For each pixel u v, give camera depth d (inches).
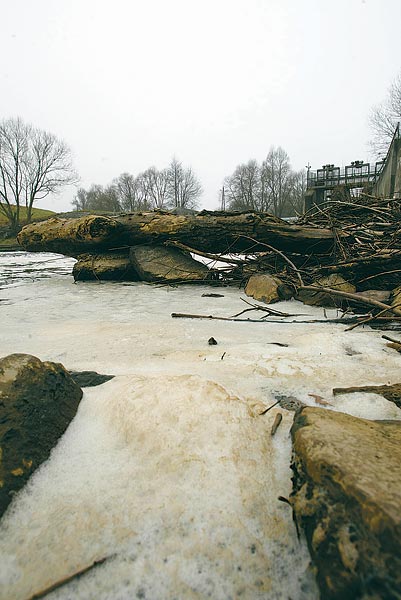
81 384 125.3
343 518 56.8
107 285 420.5
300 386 124.6
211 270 420.5
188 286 408.2
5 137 1520.7
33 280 475.5
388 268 309.7
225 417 87.7
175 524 65.1
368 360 151.1
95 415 99.7
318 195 1299.2
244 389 121.0
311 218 439.2
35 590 55.1
